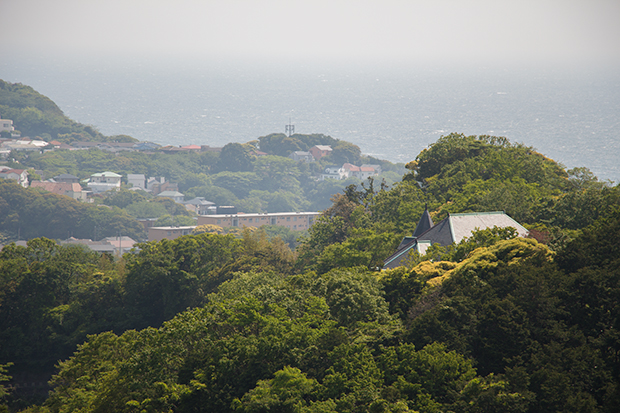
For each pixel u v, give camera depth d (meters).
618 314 180.50
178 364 189.25
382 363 177.38
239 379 180.50
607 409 155.50
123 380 185.62
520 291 190.25
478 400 159.25
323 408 162.75
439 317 187.38
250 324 197.25
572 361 166.25
